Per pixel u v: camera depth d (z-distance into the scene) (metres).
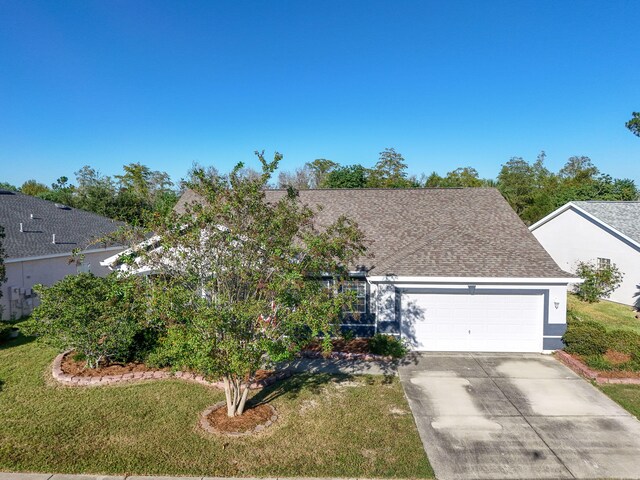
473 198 19.64
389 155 59.56
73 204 39.50
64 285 11.43
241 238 8.40
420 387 11.36
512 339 14.39
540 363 13.30
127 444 8.23
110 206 36.12
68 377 11.13
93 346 11.43
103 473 7.34
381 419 9.52
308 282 8.69
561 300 14.09
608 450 8.38
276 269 8.43
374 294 15.06
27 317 17.98
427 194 20.16
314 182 70.69
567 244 25.30
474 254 15.13
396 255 15.55
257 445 8.30
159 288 8.19
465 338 14.50
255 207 8.58
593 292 21.89
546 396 10.86
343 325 15.52
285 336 8.47
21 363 12.42
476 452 8.25
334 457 7.96
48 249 19.64
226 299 8.37
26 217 23.06
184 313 8.00
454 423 9.39
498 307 14.35
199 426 8.96
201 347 7.67
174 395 10.38
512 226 17.31
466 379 11.97
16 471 7.34
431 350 14.53
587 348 13.03
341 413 9.75
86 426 8.89
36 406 9.77
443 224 17.73
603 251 22.73
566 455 8.20
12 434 8.54
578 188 42.66
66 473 7.32
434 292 14.42
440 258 14.96
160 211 8.88
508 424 9.39
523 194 52.28
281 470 7.52
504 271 14.17
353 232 9.58
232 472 7.44
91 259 21.95
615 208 24.20
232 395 10.07
